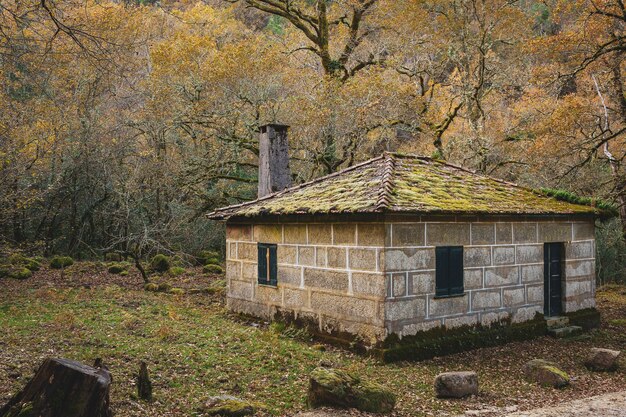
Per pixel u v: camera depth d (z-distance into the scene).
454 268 11.54
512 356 11.28
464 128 26.42
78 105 23.64
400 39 23.52
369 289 10.77
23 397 5.60
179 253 23.58
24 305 13.84
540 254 13.21
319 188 13.31
